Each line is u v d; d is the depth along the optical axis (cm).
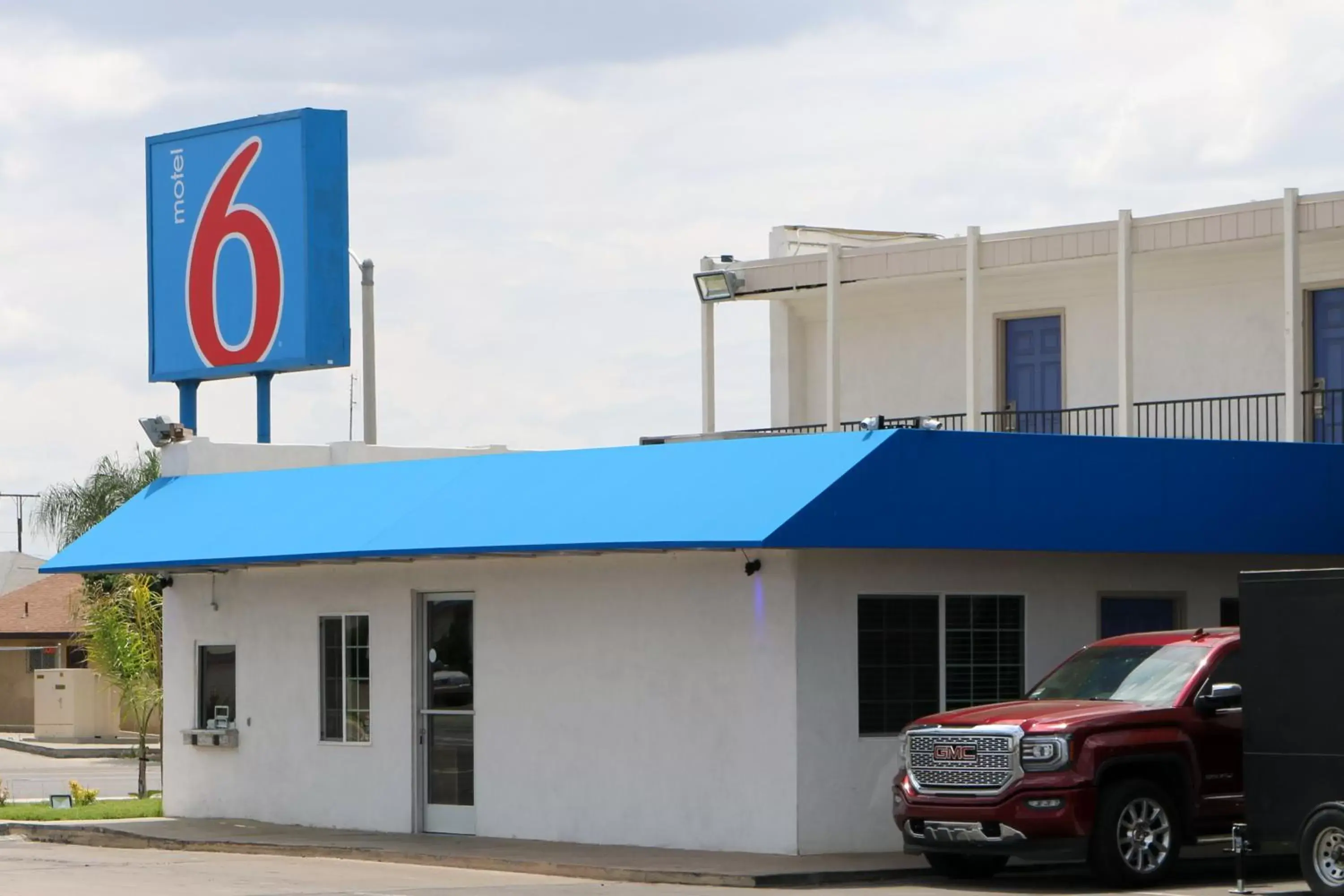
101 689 5288
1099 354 3086
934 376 3275
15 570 7994
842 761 2095
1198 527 2267
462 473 2425
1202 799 1852
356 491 2528
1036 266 2894
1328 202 2550
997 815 1808
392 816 2506
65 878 1995
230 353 3053
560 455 2342
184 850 2448
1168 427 3005
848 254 3062
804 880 1894
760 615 2111
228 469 2844
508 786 2372
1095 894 1781
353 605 2575
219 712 2778
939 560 2180
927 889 1847
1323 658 1711
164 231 3156
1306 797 1712
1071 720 1812
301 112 2955
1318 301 2847
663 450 2230
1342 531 2395
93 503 5569
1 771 4428
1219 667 1895
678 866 1977
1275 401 2886
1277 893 1770
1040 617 2255
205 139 3097
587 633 2291
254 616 2720
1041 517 2139
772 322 3478
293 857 2309
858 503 2009
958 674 2192
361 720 2569
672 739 2191
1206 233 2670
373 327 3219
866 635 2130
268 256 2998
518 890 1848
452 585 2450
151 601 3475
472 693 2433
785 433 3130
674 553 2200
